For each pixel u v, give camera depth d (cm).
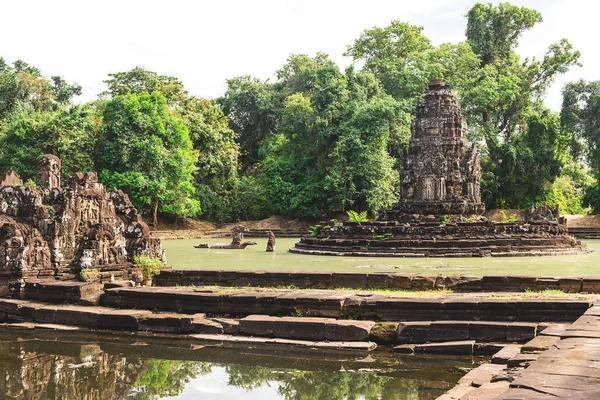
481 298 1288
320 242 3319
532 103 6988
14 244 1662
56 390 996
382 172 5238
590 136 6009
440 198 3653
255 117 7406
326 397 927
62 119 4994
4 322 1534
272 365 1105
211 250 3478
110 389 999
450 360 1084
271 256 2984
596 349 811
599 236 5141
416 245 3075
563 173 6975
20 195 1792
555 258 2848
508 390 656
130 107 4962
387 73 6309
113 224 1823
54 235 1731
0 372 1097
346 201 5341
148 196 4975
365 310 1300
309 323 1242
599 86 6059
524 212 5847
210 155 5912
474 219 3588
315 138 5806
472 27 7088
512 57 7144
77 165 4919
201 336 1298
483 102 6109
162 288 1562
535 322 1160
